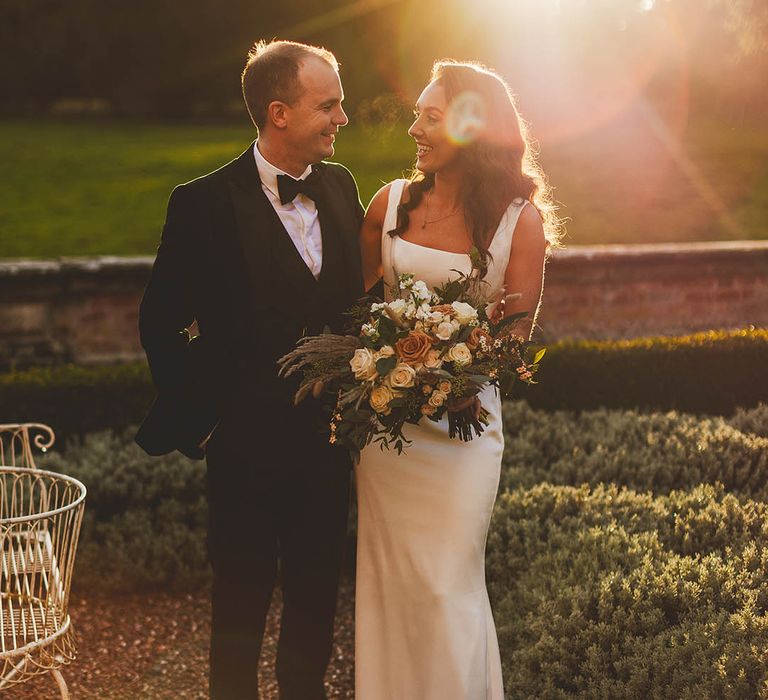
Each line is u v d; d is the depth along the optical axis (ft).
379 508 9.30
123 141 66.39
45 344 23.40
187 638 12.37
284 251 8.87
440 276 9.18
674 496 11.75
